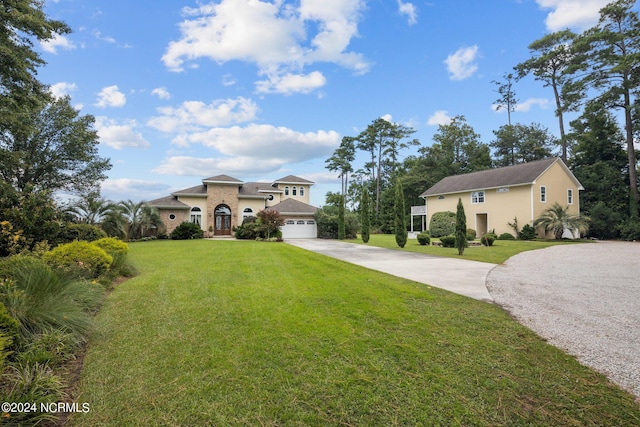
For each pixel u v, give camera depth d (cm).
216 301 546
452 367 310
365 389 271
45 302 379
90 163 1947
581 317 468
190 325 424
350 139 4734
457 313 480
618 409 244
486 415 236
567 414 238
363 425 227
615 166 2636
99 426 224
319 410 243
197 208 2688
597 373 301
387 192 4191
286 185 3412
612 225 2323
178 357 329
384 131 4403
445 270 899
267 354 337
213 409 243
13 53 887
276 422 229
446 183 3042
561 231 2117
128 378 287
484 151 3766
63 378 287
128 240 2077
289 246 1683
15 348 299
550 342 374
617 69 2197
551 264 1028
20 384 246
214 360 322
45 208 969
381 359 326
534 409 244
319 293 602
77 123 1830
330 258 1172
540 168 2288
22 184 1694
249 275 798
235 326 421
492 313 482
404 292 608
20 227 887
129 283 697
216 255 1245
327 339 378
